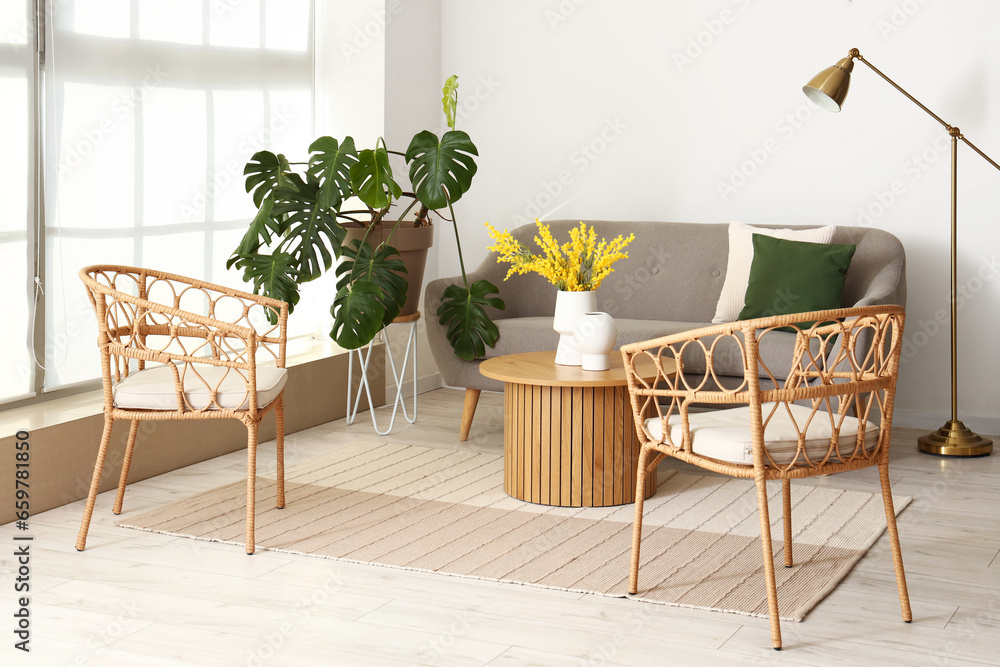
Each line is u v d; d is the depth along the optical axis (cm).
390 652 236
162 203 427
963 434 425
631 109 522
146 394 303
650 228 485
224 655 235
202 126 448
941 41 455
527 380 343
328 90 524
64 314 384
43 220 375
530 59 542
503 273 482
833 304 414
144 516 337
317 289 520
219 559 299
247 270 409
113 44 399
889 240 438
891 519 255
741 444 243
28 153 367
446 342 445
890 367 253
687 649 237
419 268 466
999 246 452
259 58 481
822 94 425
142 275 335
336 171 421
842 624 251
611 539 315
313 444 444
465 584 280
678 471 397
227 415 302
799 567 289
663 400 434
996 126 449
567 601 267
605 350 353
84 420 358
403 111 531
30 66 365
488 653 236
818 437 245
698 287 469
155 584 279
